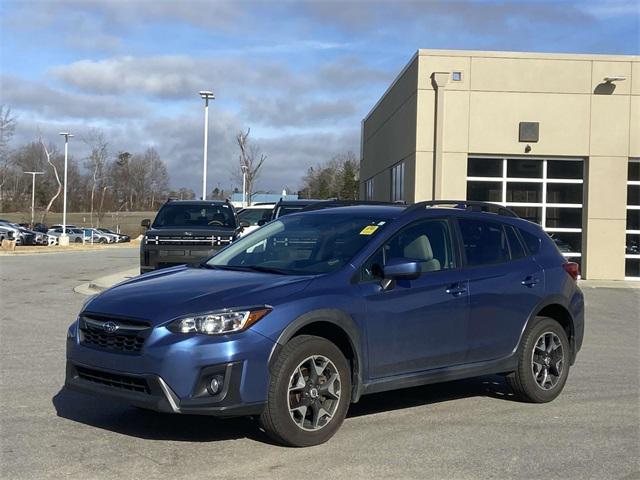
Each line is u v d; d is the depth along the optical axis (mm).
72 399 6605
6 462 4934
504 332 6594
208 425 5855
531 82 20922
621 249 21078
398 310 5789
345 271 5648
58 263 25828
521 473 4910
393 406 6703
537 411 6621
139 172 97438
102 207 76062
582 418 6379
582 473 4934
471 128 20953
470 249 6566
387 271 5641
